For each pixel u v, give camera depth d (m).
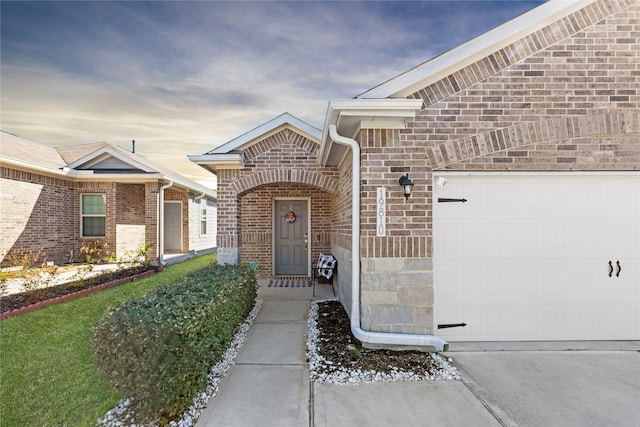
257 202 9.78
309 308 6.43
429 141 4.41
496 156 4.45
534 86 4.41
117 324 2.72
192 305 3.32
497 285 4.64
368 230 4.36
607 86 4.41
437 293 4.61
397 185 4.39
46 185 10.66
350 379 3.53
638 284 4.69
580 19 4.41
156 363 2.59
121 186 12.23
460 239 4.61
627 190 4.65
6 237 9.41
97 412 2.92
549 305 4.67
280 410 2.97
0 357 4.03
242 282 5.25
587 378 3.63
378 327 4.34
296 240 10.01
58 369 3.73
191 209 15.45
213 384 3.39
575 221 4.65
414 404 3.08
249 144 7.25
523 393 3.30
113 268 10.30
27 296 6.57
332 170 7.18
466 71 4.43
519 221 4.63
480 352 4.30
